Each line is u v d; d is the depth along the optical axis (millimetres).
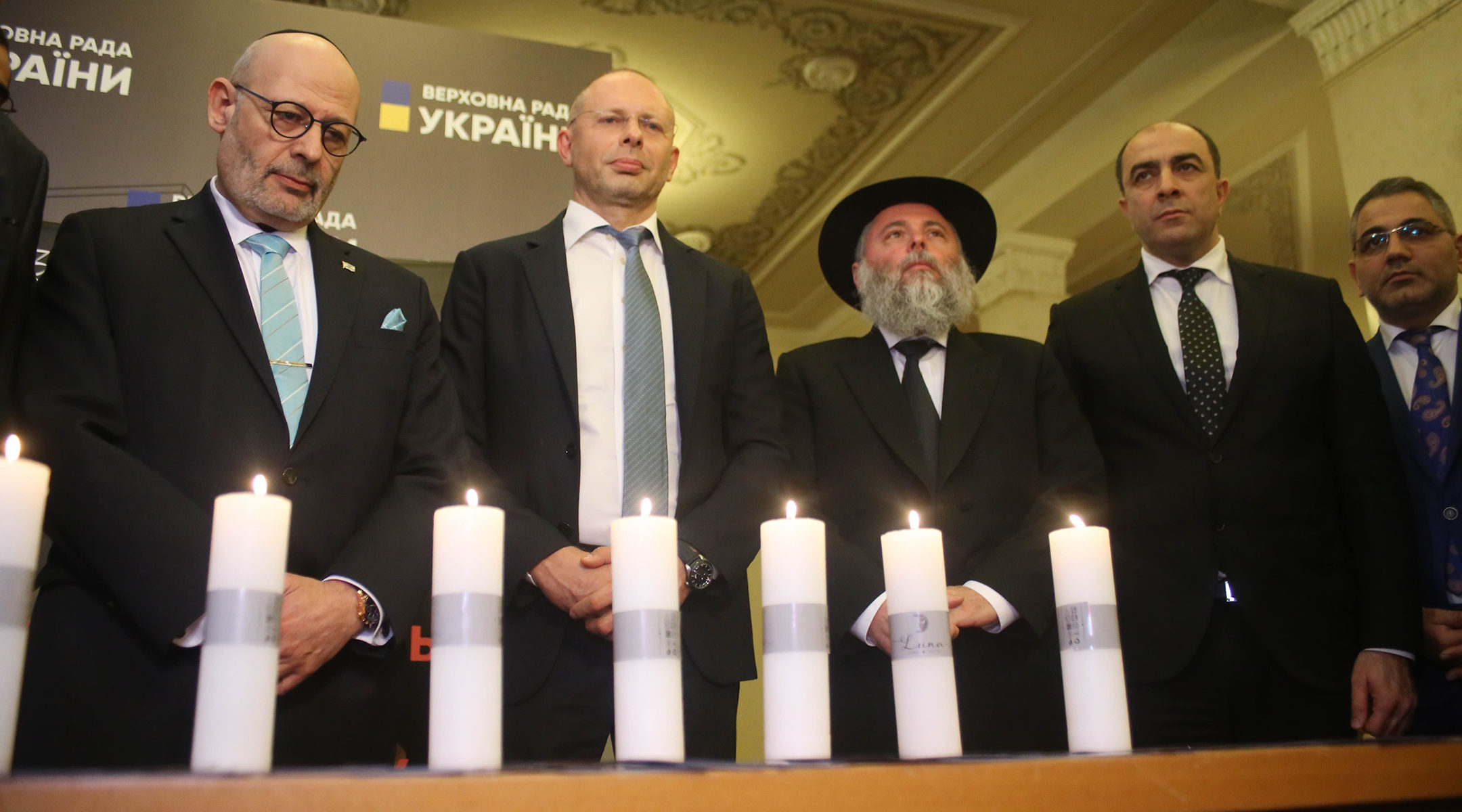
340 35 3383
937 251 2729
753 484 2145
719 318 2355
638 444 2143
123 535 1525
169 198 3090
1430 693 2570
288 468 1767
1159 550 2398
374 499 1867
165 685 1535
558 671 1992
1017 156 6988
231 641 1035
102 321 1743
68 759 1506
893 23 5680
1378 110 4750
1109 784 1012
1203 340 2588
